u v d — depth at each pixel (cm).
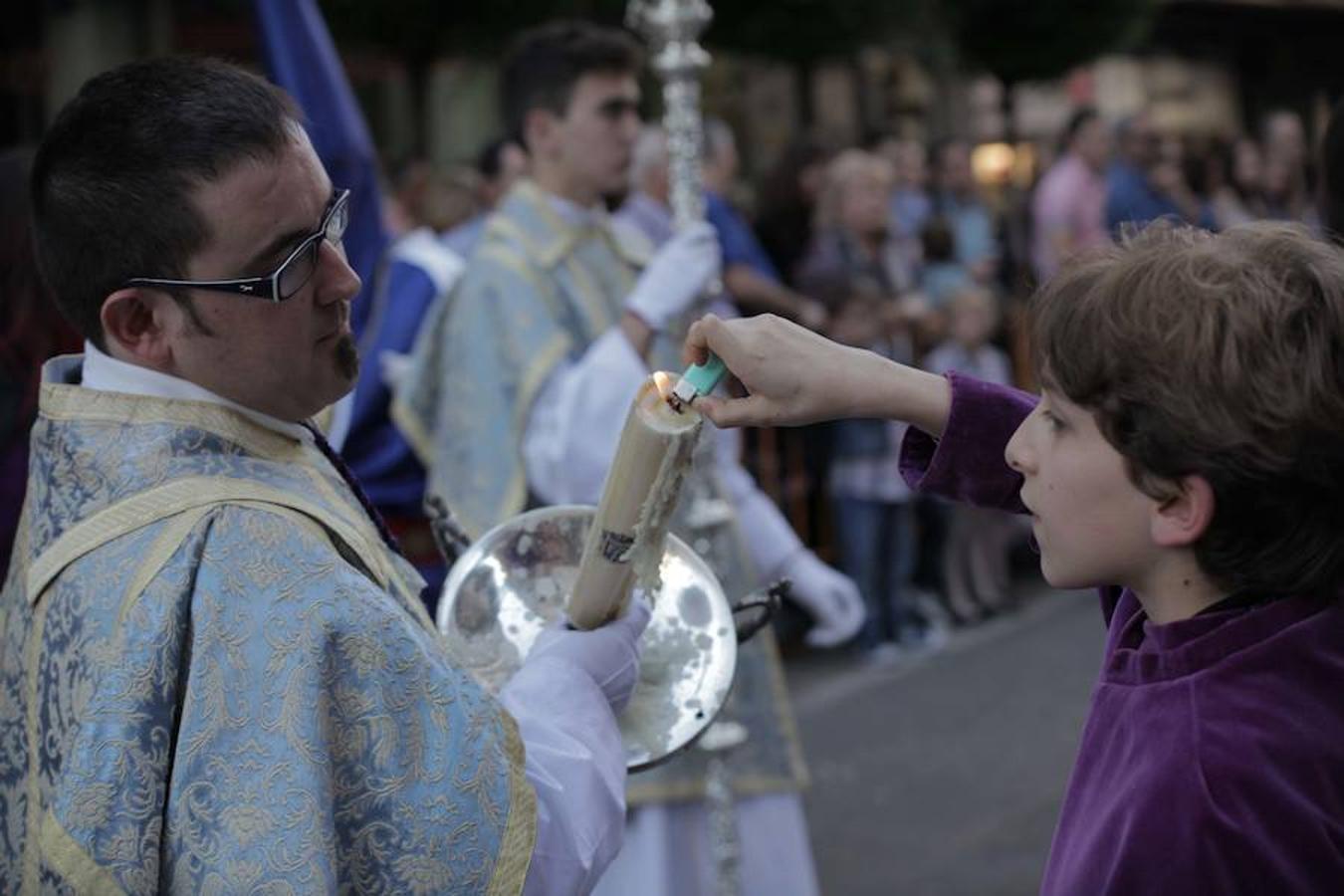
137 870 128
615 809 148
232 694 132
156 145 140
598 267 321
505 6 671
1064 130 866
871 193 616
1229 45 1508
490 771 136
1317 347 115
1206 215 877
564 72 315
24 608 144
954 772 481
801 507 600
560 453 296
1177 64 1474
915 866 413
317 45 311
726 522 313
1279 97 1544
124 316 143
